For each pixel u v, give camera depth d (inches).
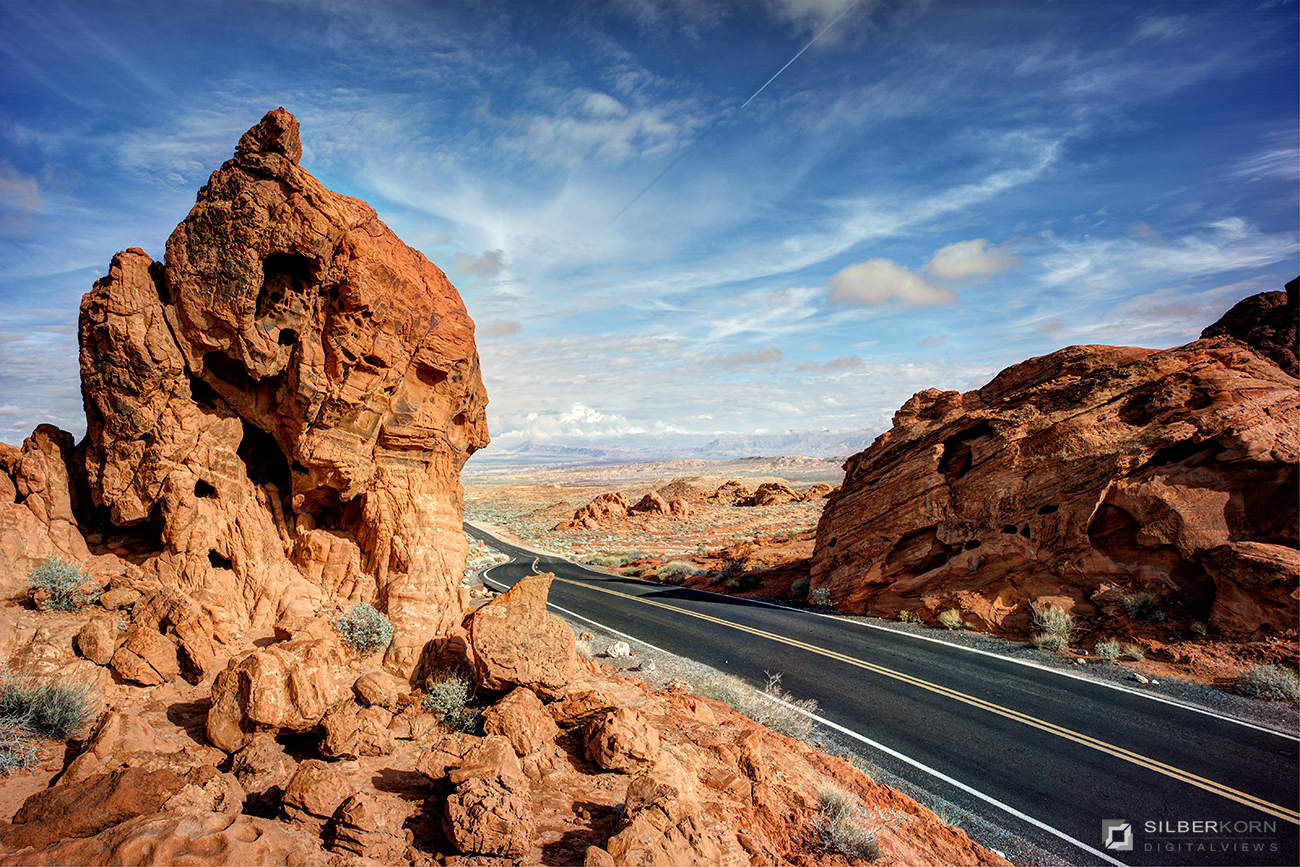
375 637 358.3
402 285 406.6
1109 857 312.7
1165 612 673.6
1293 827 338.3
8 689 247.6
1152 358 815.7
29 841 176.7
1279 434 689.6
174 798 196.5
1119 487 736.3
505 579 1234.6
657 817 221.0
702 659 663.1
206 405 375.9
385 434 419.8
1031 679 586.6
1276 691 517.3
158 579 348.5
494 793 223.6
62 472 359.6
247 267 335.3
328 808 215.6
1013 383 944.3
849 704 530.9
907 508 908.6
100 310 329.4
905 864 266.2
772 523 2406.5
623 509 2839.6
